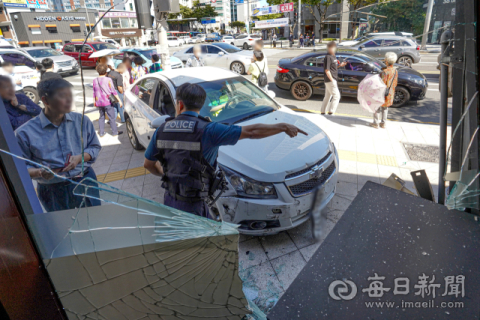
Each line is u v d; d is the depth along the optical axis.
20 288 1.09
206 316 1.42
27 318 1.12
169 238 1.21
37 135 1.54
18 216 1.10
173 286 1.31
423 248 1.67
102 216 1.18
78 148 1.66
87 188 1.17
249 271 2.39
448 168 2.04
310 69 6.37
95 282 1.23
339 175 3.85
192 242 1.23
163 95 3.77
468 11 1.46
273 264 2.45
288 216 2.46
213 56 12.03
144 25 4.65
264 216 2.44
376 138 5.00
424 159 4.22
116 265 1.22
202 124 1.71
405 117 6.14
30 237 1.14
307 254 2.54
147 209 1.21
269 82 9.62
